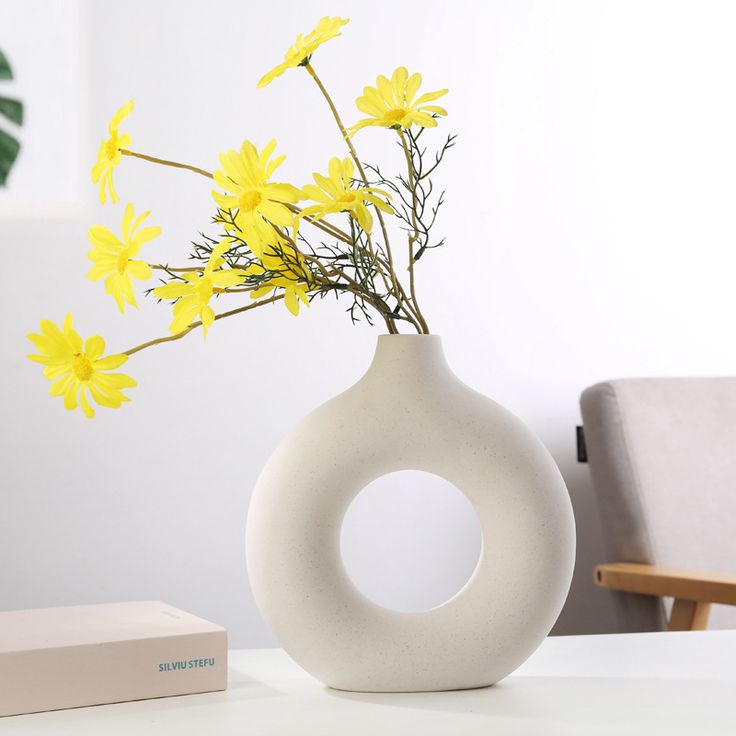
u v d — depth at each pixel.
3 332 2.02
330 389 2.19
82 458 2.05
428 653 0.72
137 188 2.10
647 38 2.44
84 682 0.71
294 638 0.72
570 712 0.69
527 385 2.32
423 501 2.22
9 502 2.01
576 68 2.38
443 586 2.23
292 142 2.19
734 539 1.92
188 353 2.12
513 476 0.72
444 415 0.72
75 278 2.05
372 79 2.24
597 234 2.38
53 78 2.06
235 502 2.13
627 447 1.92
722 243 2.47
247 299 2.14
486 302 2.29
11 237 2.02
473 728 0.65
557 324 2.35
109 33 2.09
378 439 0.71
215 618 2.11
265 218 0.67
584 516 2.32
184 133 2.13
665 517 1.89
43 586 2.02
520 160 2.33
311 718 0.68
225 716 0.68
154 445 2.09
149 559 2.08
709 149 2.47
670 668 0.85
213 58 2.15
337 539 0.71
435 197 2.26
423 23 2.28
